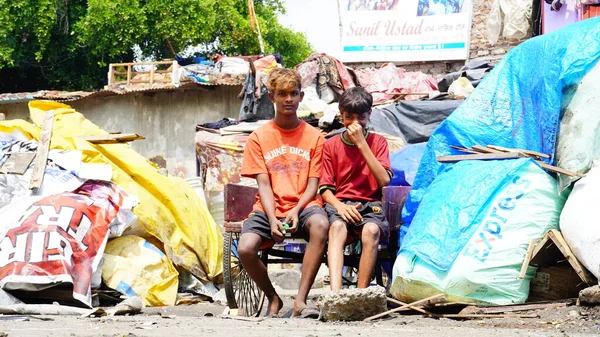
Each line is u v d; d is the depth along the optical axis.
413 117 11.94
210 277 9.05
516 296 5.07
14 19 24.69
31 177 7.97
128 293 7.80
